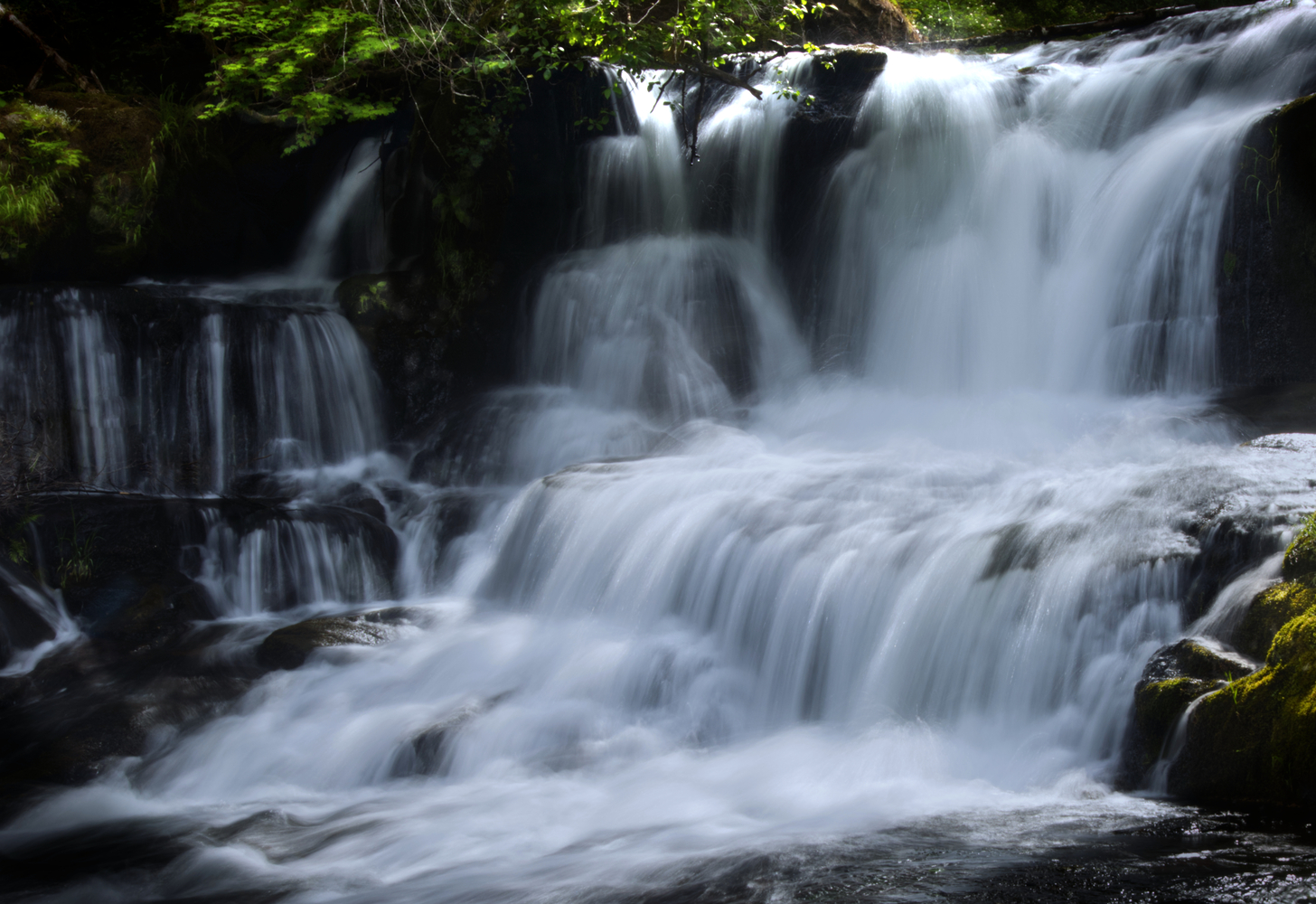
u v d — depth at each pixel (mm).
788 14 14273
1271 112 9664
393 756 6746
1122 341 10648
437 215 13469
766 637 7301
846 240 13336
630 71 13781
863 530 7398
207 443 11820
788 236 13891
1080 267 11180
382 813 5938
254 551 10250
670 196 14508
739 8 13414
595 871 4613
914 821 4668
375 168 15195
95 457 11250
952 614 6379
